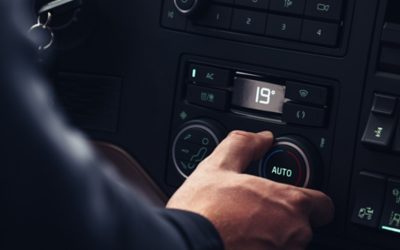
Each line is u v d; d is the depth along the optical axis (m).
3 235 0.50
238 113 1.04
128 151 1.10
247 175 0.91
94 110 1.11
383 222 0.96
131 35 1.08
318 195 0.94
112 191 0.56
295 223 0.89
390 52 0.95
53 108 0.53
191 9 1.02
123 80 1.09
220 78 1.04
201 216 0.73
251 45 1.02
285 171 1.00
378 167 0.97
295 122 1.00
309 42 0.99
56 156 0.51
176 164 1.06
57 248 0.52
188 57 1.05
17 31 0.50
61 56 1.11
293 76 1.00
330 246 1.00
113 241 0.55
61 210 0.52
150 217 0.60
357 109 0.97
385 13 0.95
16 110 0.50
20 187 0.50
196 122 1.05
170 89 1.07
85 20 1.08
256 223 0.86
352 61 0.97
